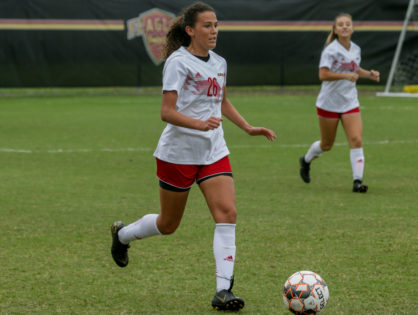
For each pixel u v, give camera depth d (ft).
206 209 87.92
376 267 61.82
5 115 214.69
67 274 60.08
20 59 266.98
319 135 169.89
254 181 108.58
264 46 286.05
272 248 68.49
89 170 118.42
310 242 70.79
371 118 209.36
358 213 84.99
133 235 57.72
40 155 134.82
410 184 106.11
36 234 74.38
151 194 97.81
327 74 99.81
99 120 201.16
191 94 52.19
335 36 104.83
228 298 50.11
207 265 62.85
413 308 50.90
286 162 128.57
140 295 54.39
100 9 272.92
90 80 275.39
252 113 223.30
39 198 94.12
